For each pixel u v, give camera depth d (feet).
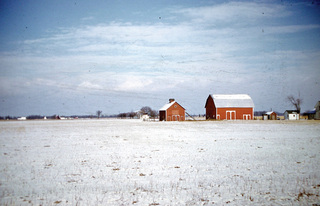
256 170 48.62
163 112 328.90
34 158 63.67
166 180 42.63
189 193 36.17
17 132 154.40
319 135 112.47
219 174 46.06
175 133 135.33
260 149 74.13
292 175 44.68
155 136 119.96
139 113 593.01
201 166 52.60
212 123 232.73
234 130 147.54
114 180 42.98
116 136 122.11
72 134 136.36
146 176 45.27
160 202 33.01
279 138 102.22
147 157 63.46
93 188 38.88
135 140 103.30
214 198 34.22
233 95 317.63
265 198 34.04
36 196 35.70
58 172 48.88
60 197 35.19
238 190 37.29
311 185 39.04
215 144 87.04
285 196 34.65
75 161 59.31
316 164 53.11
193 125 207.62
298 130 140.26
